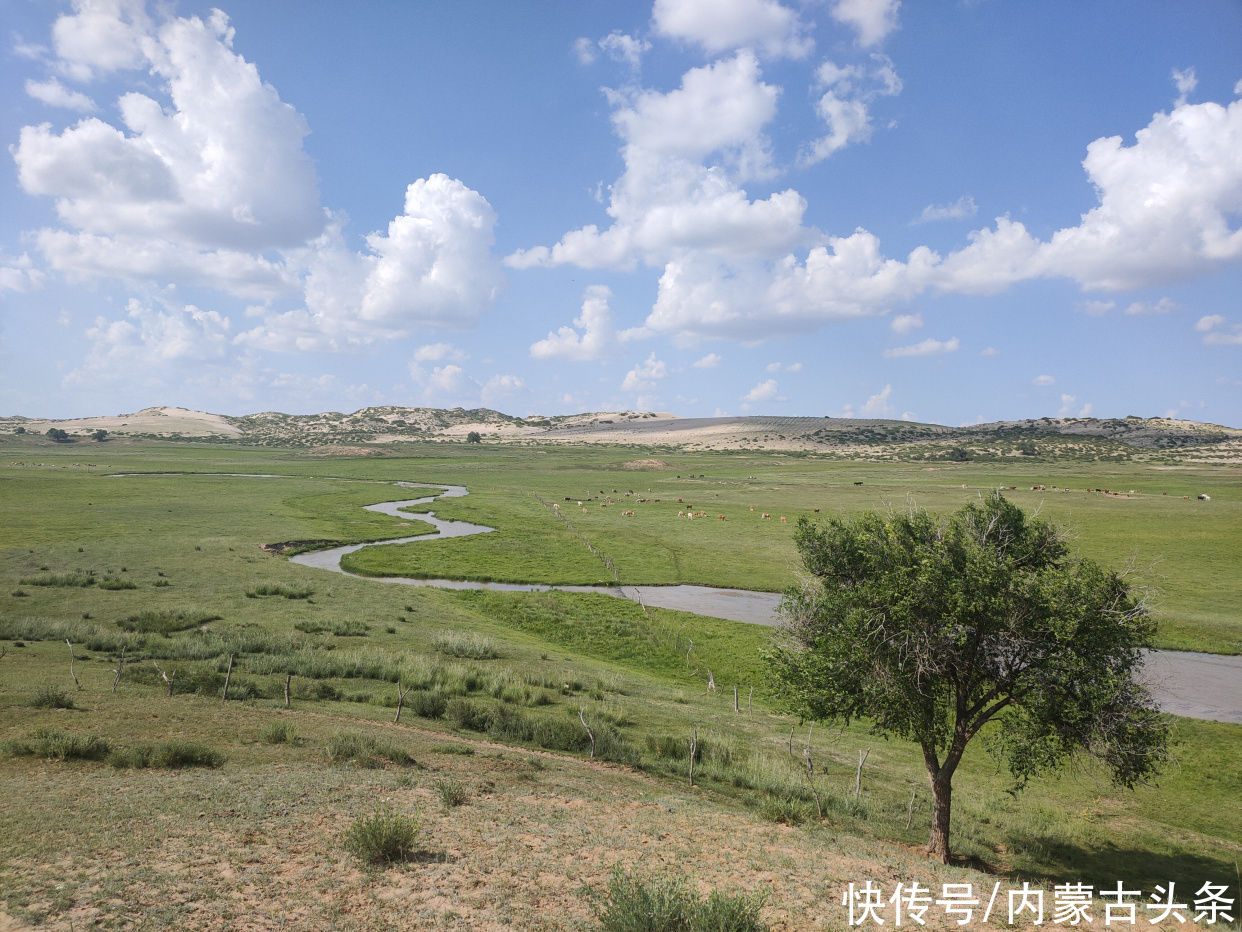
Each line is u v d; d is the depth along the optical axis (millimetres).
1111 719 18125
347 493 127875
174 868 11023
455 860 12406
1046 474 183250
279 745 19703
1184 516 96625
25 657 29562
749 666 42781
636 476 183250
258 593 49531
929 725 19125
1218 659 44906
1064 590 18312
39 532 71312
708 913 9711
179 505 100688
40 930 8820
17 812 12781
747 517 105875
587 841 14156
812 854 14977
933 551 19953
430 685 31094
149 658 31438
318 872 11414
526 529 92125
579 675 36281
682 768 23625
